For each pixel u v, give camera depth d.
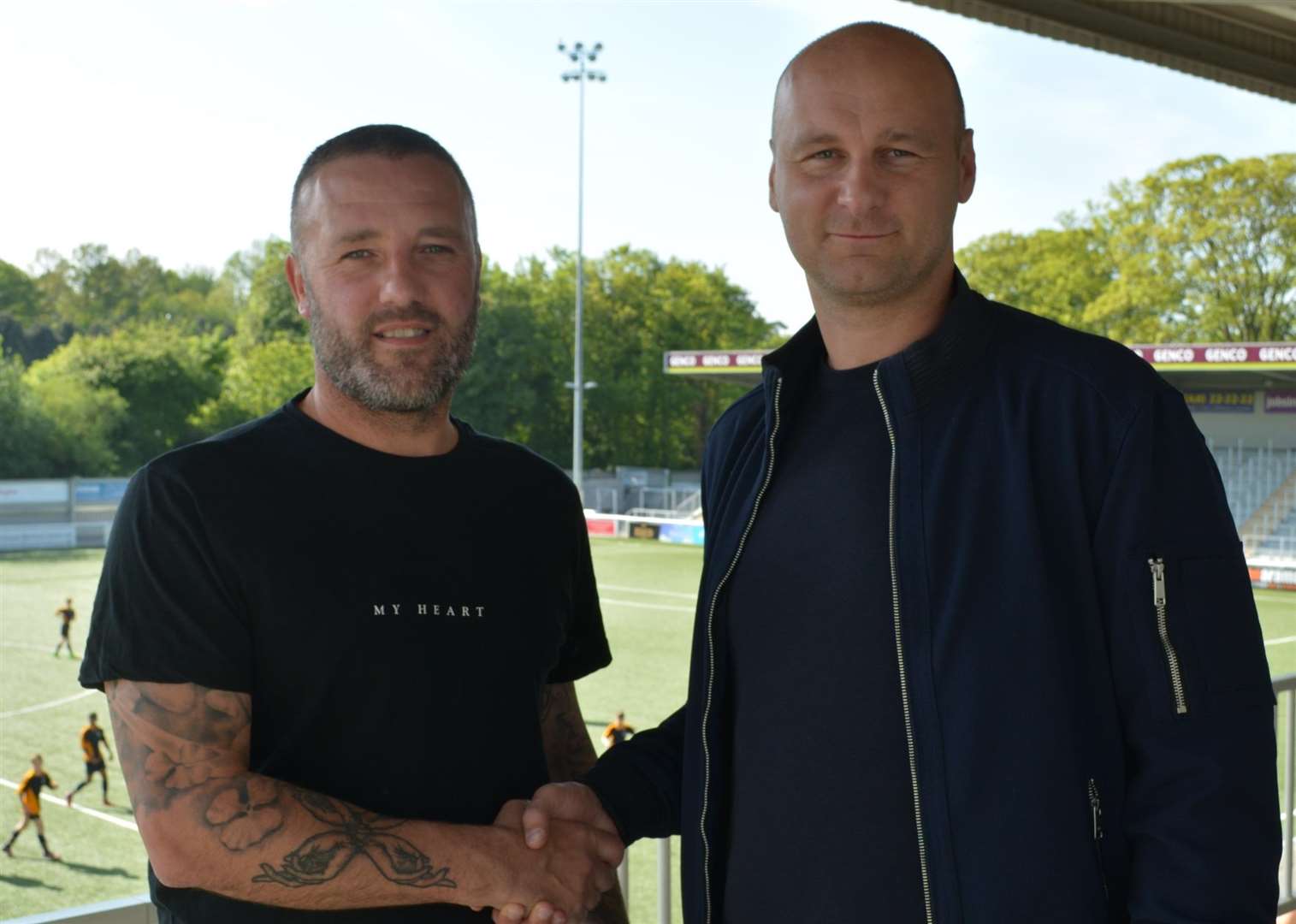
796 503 1.57
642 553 31.36
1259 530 29.25
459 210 1.66
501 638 1.65
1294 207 44.84
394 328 1.60
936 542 1.45
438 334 1.63
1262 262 45.50
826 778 1.49
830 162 1.52
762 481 1.60
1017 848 1.35
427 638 1.59
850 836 1.47
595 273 57.75
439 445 1.70
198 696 1.49
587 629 1.88
